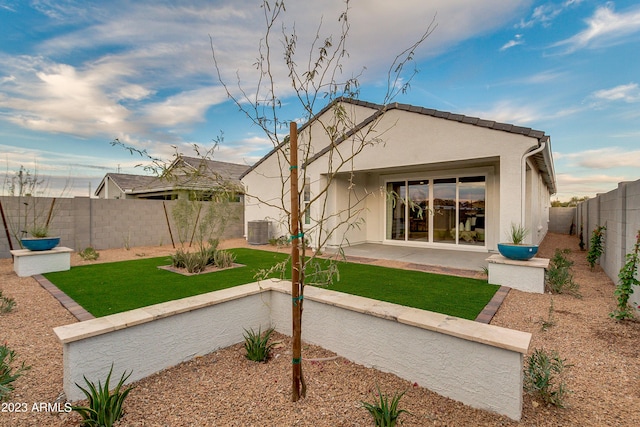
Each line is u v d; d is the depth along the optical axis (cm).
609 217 738
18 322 445
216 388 309
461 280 659
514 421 255
